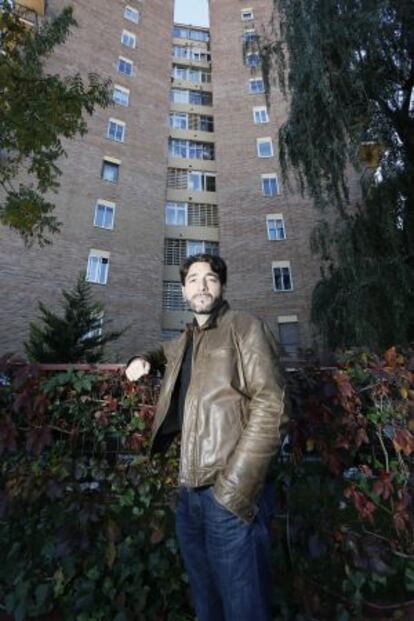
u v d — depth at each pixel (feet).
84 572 7.67
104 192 59.82
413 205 25.44
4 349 45.21
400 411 7.63
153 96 72.23
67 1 66.59
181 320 60.85
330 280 30.58
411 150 26.43
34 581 7.96
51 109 21.56
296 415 7.51
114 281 55.42
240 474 4.54
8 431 7.47
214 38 80.74
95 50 67.46
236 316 5.79
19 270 48.96
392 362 7.87
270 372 5.01
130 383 7.88
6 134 21.95
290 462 7.49
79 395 7.90
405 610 7.55
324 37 25.43
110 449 7.89
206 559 5.38
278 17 30.53
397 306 22.75
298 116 27.58
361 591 8.00
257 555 4.77
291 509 7.59
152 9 79.66
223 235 64.23
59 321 36.99
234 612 4.56
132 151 65.26
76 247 54.29
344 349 8.52
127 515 7.82
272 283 59.62
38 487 7.47
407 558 7.58
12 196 24.52
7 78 20.89
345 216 26.66
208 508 4.94
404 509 7.33
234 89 75.20
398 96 27.14
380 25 24.45
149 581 7.73
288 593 7.53
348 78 25.43
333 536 7.46
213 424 5.12
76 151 59.36
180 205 70.59
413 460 7.58
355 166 25.17
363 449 7.88
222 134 71.92
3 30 21.80
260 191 66.08
